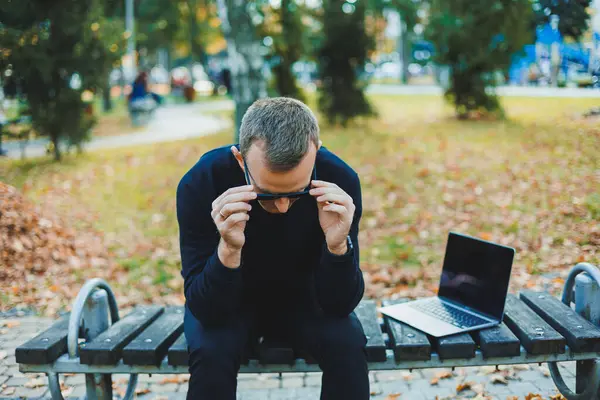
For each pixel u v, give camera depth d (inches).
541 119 449.1
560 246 216.2
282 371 97.1
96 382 103.1
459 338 95.2
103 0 415.8
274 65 572.4
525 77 692.7
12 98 398.9
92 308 104.9
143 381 143.3
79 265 222.2
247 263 95.4
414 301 114.7
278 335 100.0
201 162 94.9
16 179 350.9
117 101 1162.0
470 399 129.1
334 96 549.6
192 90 1095.0
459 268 112.9
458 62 532.1
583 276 105.6
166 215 285.7
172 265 226.2
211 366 85.7
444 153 373.1
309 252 96.3
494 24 453.7
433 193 294.4
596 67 249.6
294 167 80.0
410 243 237.1
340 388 87.4
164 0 1123.3
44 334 102.2
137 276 215.8
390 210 277.0
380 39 580.1
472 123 506.0
